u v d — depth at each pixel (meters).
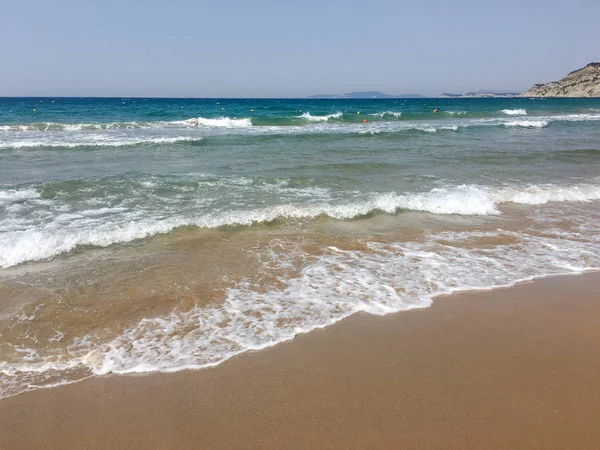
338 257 5.91
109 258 5.69
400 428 2.84
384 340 3.94
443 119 30.19
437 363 3.61
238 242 6.38
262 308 4.48
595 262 5.90
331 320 4.28
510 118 30.84
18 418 2.96
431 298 4.78
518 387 3.29
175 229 6.78
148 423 2.92
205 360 3.62
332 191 9.18
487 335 4.07
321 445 2.70
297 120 26.03
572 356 3.74
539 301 4.77
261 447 2.69
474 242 6.60
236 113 36.28
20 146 14.09
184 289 4.86
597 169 12.18
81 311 4.36
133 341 3.88
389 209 8.05
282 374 3.44
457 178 10.61
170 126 22.89
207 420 2.94
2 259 5.49
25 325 4.08
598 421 2.94
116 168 11.09
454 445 2.70
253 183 9.70
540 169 11.98
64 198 8.29
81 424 2.91
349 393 3.21
